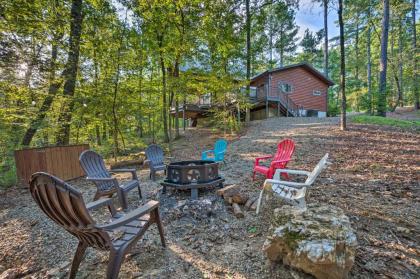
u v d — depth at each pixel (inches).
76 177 211.9
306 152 229.0
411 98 674.8
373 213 103.7
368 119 362.6
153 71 404.2
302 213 75.3
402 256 74.4
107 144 342.6
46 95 234.2
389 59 637.3
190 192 137.9
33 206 138.8
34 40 212.1
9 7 181.3
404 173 155.3
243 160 231.3
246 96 392.5
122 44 269.0
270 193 113.2
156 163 193.2
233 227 100.0
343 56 296.7
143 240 93.0
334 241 60.7
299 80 603.2
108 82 272.7
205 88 374.3
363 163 183.2
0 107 213.3
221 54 370.9
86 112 273.9
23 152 184.5
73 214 57.8
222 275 71.4
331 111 697.6
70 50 242.1
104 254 85.8
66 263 81.7
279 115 554.6
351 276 65.8
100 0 249.6
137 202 136.2
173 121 725.3
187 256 82.0
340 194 127.8
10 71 200.7
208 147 336.2
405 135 263.0
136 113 312.8
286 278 66.2
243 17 389.1
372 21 628.7
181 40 313.3
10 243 96.1
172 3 291.9
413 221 95.2
